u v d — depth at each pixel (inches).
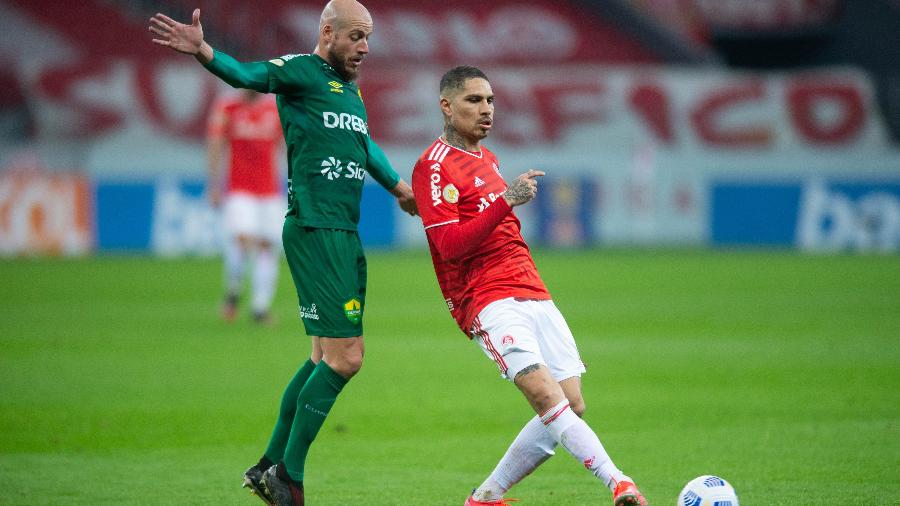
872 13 5300.2
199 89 4234.7
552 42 5216.5
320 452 1043.9
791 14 5246.1
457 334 1947.6
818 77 4542.3
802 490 860.6
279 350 1717.5
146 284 2787.9
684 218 4365.2
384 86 4352.9
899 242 4084.6
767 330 1959.9
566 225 4247.0
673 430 1127.0
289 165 824.9
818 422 1162.0
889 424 1149.7
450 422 1187.9
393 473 954.1
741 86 4527.6
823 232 4146.2
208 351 1706.4
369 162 879.1
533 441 780.0
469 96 802.2
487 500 799.7
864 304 2375.7
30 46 4655.5
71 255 3730.3
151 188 3831.2
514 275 792.9
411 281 2903.5
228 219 2014.0
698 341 1820.9
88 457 1014.4
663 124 4510.3
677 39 5211.6
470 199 804.0
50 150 4138.8
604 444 1061.1
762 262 3516.2
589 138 4493.1
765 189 4229.8
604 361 1609.3
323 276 805.2
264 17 4940.9
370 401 1314.0
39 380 1441.9
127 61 4731.8
